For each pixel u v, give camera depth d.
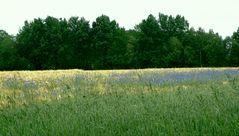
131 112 7.27
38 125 6.79
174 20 77.44
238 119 6.16
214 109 7.03
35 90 14.02
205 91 10.70
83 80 19.38
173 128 5.86
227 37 71.75
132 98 9.84
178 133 5.62
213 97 8.64
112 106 8.41
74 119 6.94
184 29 77.31
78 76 22.98
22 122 7.09
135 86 15.73
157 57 71.50
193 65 70.00
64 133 6.12
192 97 8.98
